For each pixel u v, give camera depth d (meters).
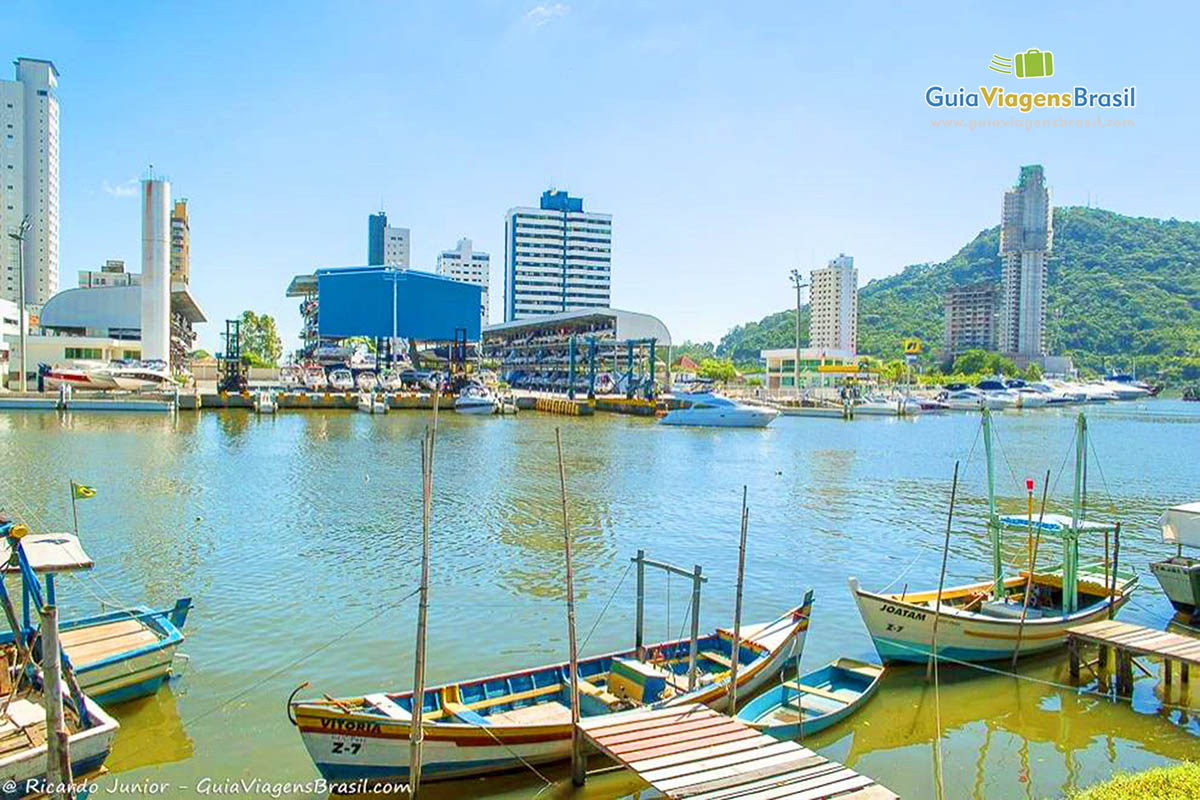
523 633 25.95
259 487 51.06
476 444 79.00
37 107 191.00
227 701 20.62
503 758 16.92
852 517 46.03
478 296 159.25
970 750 18.83
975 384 194.25
